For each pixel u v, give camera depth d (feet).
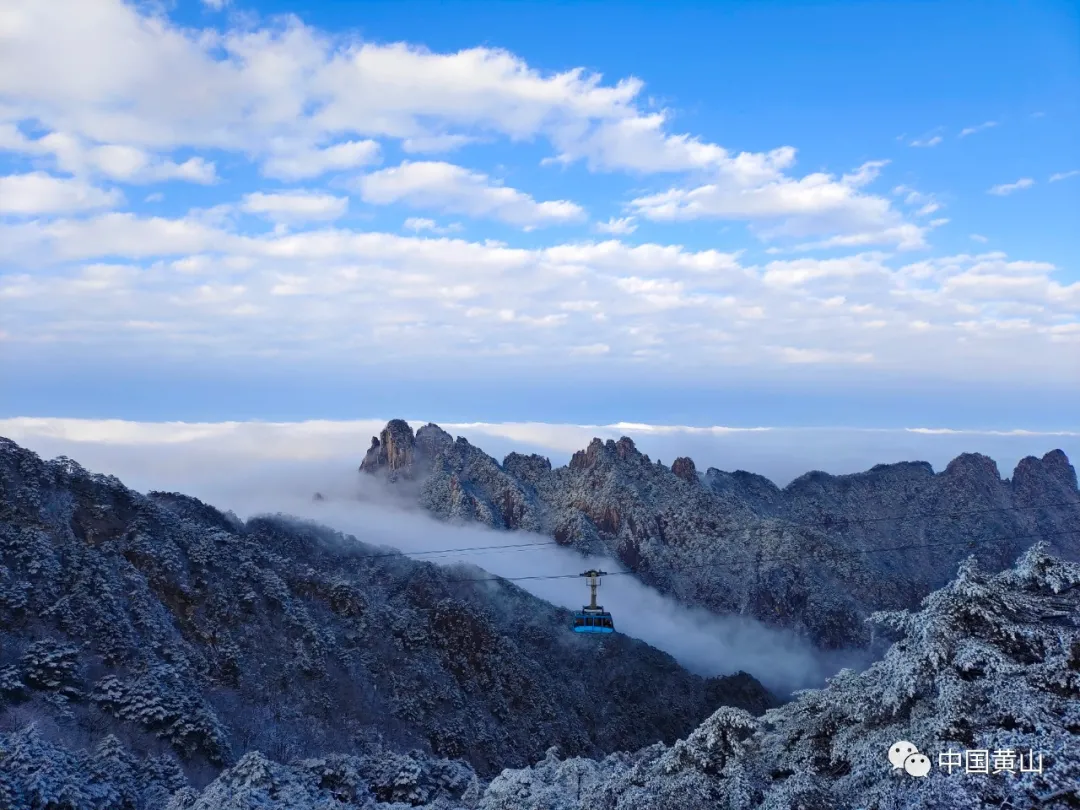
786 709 106.52
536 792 123.54
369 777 176.55
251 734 246.47
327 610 372.38
